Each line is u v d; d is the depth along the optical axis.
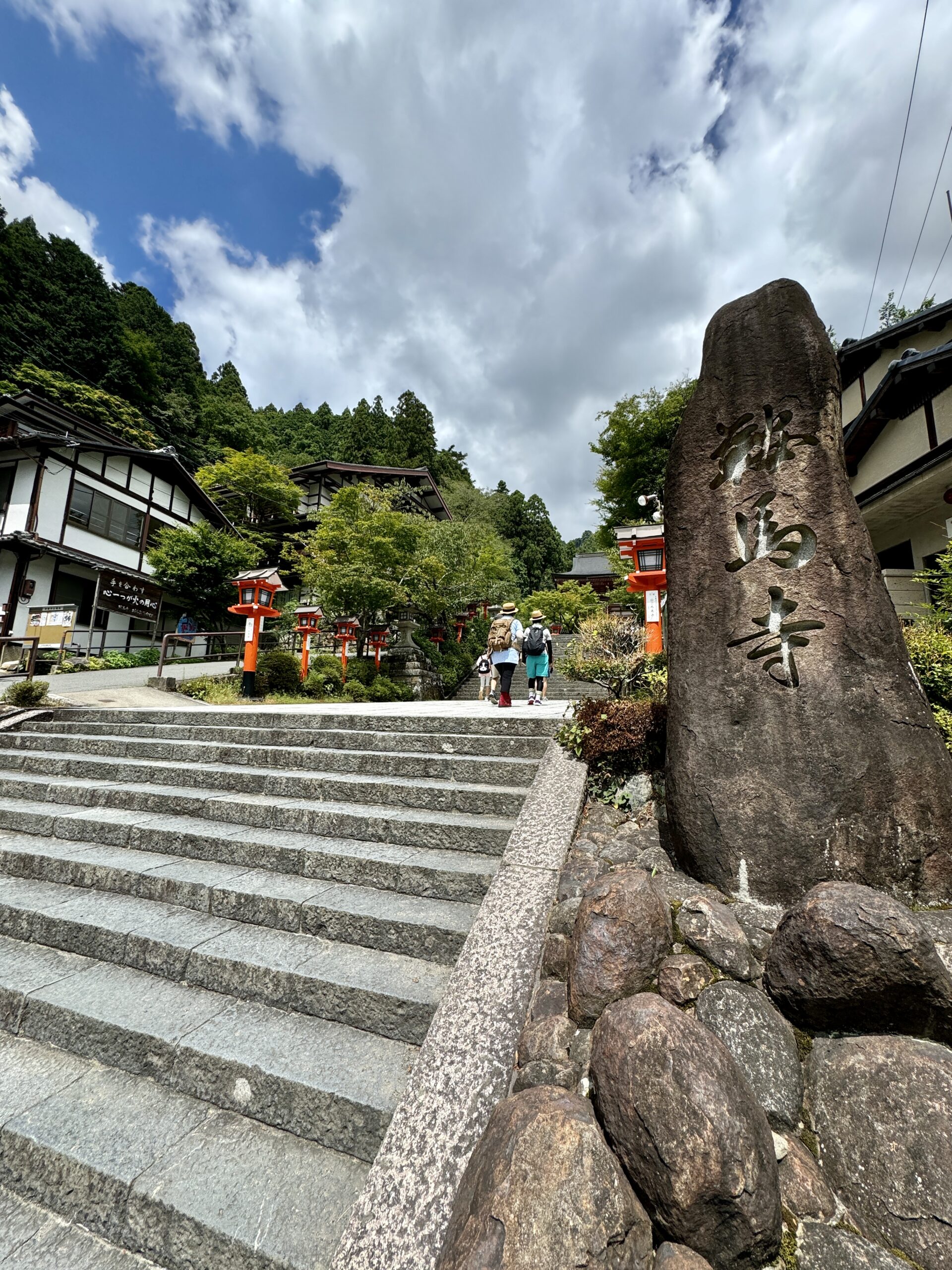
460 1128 1.52
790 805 2.14
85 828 3.80
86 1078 2.09
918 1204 1.32
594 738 3.26
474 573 19.50
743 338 2.69
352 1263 1.31
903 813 2.08
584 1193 1.23
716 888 2.22
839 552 2.37
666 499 2.85
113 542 17.48
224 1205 1.56
